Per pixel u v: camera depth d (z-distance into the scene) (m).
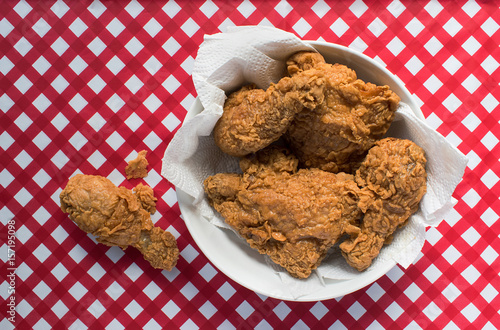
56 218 0.68
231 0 0.67
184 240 0.68
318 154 0.60
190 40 0.67
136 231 0.64
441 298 0.67
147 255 0.65
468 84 0.67
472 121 0.67
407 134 0.60
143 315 0.68
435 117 0.67
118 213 0.62
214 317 0.69
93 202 0.61
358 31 0.67
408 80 0.67
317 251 0.59
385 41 0.67
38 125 0.68
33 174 0.68
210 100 0.58
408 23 0.67
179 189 0.61
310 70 0.56
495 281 0.67
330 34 0.67
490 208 0.67
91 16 0.67
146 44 0.67
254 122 0.57
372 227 0.58
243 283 0.61
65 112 0.68
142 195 0.66
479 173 0.67
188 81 0.67
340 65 0.59
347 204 0.58
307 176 0.59
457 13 0.67
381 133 0.59
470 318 0.67
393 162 0.57
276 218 0.58
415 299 0.68
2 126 0.68
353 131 0.57
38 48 0.67
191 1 0.67
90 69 0.67
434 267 0.68
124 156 0.68
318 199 0.58
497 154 0.67
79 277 0.68
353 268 0.61
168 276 0.69
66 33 0.67
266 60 0.59
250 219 0.59
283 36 0.58
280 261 0.60
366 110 0.57
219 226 0.62
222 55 0.58
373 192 0.58
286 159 0.60
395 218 0.58
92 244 0.68
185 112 0.67
